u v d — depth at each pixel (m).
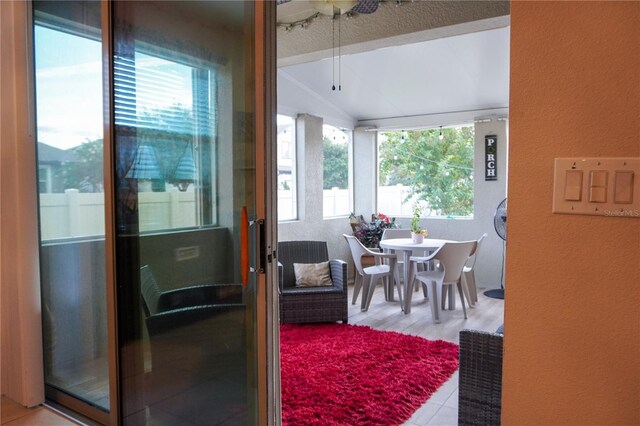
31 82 2.55
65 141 2.42
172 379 2.06
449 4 3.18
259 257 1.80
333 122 6.72
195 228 1.96
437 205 6.85
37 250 2.60
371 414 2.60
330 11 2.87
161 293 2.07
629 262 1.00
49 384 2.65
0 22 2.54
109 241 2.16
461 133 6.64
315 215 6.32
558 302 1.08
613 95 1.00
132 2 2.09
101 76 2.21
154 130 2.04
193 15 1.93
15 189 2.55
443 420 2.57
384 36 3.40
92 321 2.39
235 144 1.85
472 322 4.59
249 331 1.85
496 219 5.34
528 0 1.09
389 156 7.20
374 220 6.85
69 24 2.37
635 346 1.01
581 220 1.05
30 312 2.58
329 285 4.66
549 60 1.07
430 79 5.59
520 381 1.14
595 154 1.02
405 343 3.84
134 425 2.18
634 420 1.02
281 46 3.83
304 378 3.08
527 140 1.10
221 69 1.87
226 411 1.92
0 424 2.41
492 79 5.34
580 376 1.07
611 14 1.00
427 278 4.67
